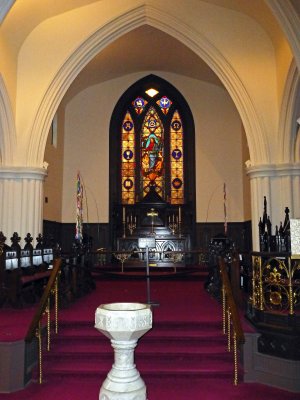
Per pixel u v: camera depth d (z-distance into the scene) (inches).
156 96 699.4
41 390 204.5
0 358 205.9
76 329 253.9
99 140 676.1
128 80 685.3
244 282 314.8
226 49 460.1
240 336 198.7
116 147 682.8
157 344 240.5
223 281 251.3
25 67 464.1
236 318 211.3
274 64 456.1
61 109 654.5
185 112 685.3
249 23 458.3
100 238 653.3
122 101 684.1
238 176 659.4
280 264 229.0
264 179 446.0
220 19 460.8
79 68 470.6
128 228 648.4
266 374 215.3
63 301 297.0
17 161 455.8
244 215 641.0
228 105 671.8
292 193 439.8
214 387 208.5
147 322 123.3
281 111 433.1
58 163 639.8
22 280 306.8
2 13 279.7
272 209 443.2
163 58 625.6
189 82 681.6
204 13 461.4
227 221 652.7
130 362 122.4
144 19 466.6
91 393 200.2
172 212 659.4
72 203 661.9
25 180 453.4
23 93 462.0
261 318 228.7
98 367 221.9
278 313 221.0
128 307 134.6
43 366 223.0
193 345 239.5
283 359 210.7
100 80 671.8
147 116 699.4
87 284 384.5
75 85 643.5
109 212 659.4
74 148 673.6
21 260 333.1
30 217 450.9
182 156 687.7
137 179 679.1
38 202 458.0
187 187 673.0
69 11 461.1
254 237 448.8
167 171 681.0
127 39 548.7
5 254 303.1
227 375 217.2
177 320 255.9
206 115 675.4
